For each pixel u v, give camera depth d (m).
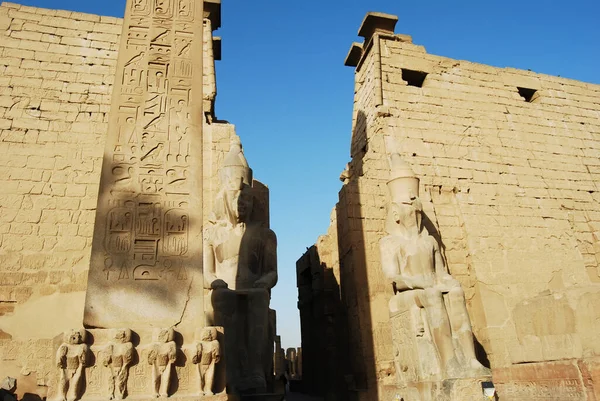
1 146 9.26
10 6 10.47
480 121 12.75
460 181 11.77
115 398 4.27
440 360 7.21
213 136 9.86
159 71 6.05
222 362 4.71
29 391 7.79
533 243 11.52
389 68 12.56
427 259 8.05
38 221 8.91
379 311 9.61
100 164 9.66
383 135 11.62
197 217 5.36
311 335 13.01
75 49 10.52
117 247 5.00
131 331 4.64
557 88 14.27
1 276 8.38
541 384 6.17
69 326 8.34
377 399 8.74
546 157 12.92
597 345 6.05
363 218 10.42
